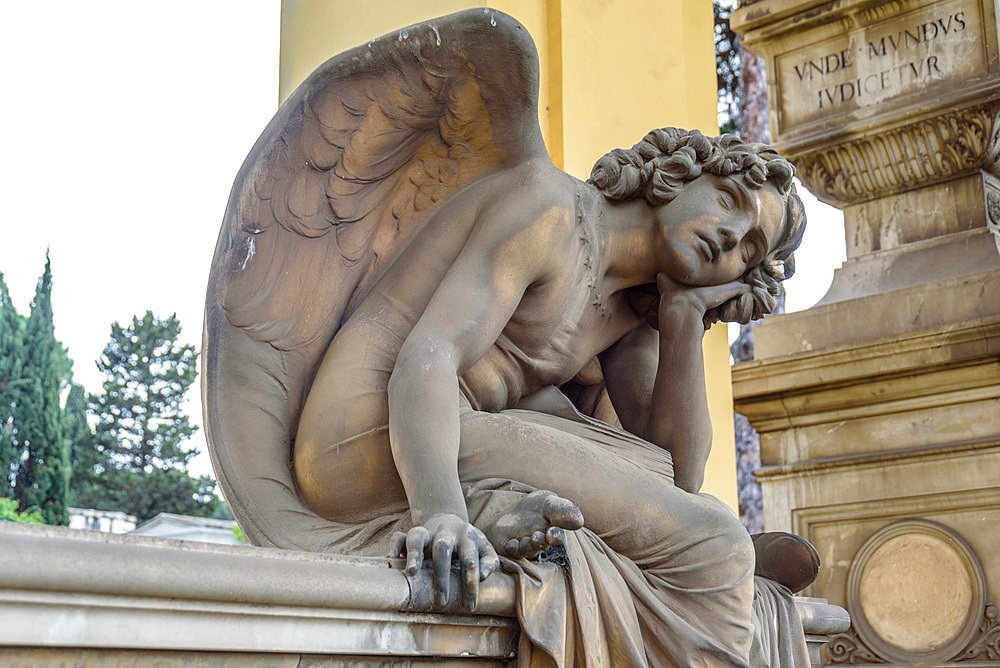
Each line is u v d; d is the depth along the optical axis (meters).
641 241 2.27
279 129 2.04
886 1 3.88
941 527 3.52
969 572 3.44
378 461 1.95
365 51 2.04
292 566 1.39
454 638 1.61
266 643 1.36
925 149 3.80
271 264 2.07
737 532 1.96
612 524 1.90
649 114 3.42
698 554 1.92
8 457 11.50
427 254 2.10
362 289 2.17
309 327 2.12
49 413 11.78
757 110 10.27
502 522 1.74
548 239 2.04
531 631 1.64
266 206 2.05
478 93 2.06
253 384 2.05
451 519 1.66
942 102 3.72
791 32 4.12
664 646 1.83
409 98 2.08
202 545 1.34
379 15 3.18
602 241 2.24
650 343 2.49
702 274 2.24
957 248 3.74
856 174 3.97
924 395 3.59
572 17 3.27
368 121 2.09
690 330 2.26
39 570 1.14
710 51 3.90
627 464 1.98
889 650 3.54
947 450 3.52
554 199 2.07
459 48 2.00
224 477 2.00
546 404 2.23
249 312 2.05
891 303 3.72
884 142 3.87
